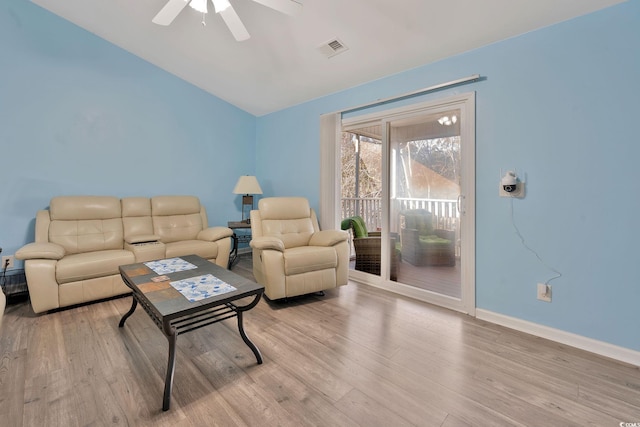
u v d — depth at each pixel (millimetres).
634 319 1840
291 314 2553
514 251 2297
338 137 3664
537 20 2061
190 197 3951
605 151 1904
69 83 3197
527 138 2205
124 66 3564
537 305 2201
